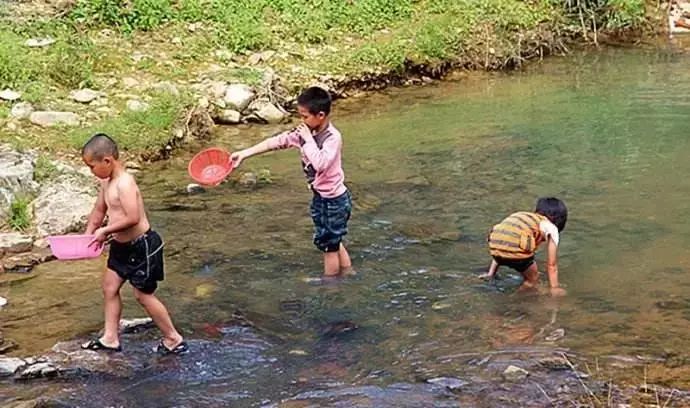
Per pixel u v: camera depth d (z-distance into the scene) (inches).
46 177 390.0
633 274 327.6
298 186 407.5
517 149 443.8
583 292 318.3
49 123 439.5
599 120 482.9
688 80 565.0
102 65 504.7
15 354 290.8
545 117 492.1
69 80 479.8
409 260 341.4
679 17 730.2
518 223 321.7
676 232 354.3
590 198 384.5
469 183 404.8
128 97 478.0
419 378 279.6
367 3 642.8
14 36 499.5
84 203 371.9
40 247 352.5
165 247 352.8
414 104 527.8
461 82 582.9
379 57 574.2
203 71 523.2
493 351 289.7
